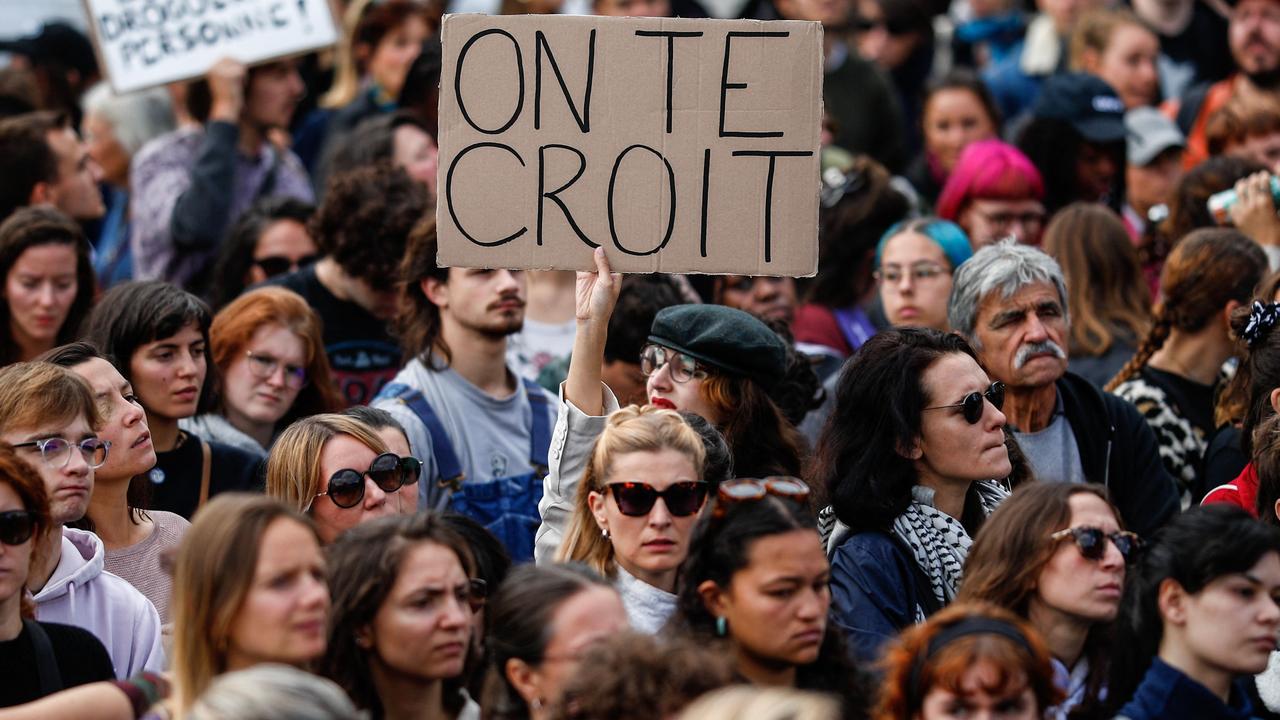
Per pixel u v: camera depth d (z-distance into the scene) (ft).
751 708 23.47
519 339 56.80
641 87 39.22
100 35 65.31
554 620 30.42
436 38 70.59
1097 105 66.80
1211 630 32.27
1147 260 61.67
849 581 38.55
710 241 39.27
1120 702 33.30
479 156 39.24
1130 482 45.83
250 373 49.39
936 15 94.94
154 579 40.96
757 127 39.22
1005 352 44.65
